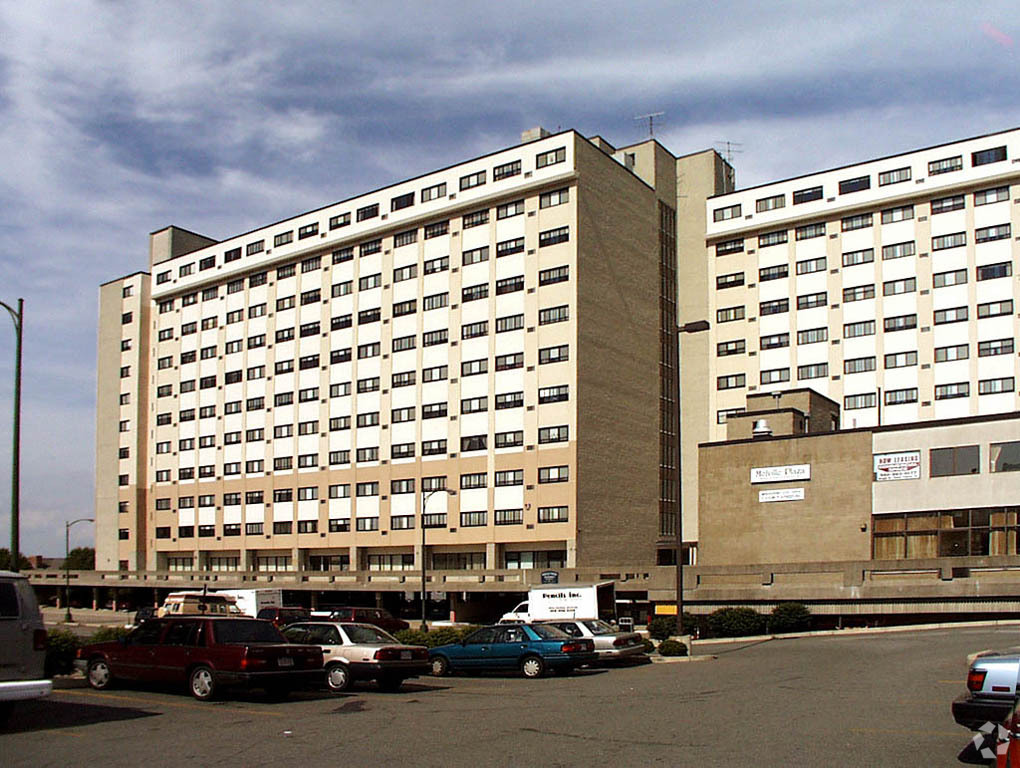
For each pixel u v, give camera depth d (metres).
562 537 67.69
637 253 78.25
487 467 72.12
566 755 12.68
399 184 80.19
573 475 67.94
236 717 16.70
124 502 99.62
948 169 69.56
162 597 90.25
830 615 49.09
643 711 17.11
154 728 15.40
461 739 14.09
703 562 57.66
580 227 71.00
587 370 70.25
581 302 70.31
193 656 19.17
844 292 73.12
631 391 75.31
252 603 47.53
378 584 72.81
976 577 46.09
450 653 26.73
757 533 55.97
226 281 92.69
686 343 82.88
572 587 43.72
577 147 71.69
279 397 86.44
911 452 51.66
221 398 91.44
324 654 21.86
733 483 57.34
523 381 71.31
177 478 94.25
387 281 80.19
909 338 69.75
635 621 57.91
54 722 16.09
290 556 84.56
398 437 77.50
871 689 20.05
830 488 53.88
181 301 96.94
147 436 99.88
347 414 81.19
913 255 70.56
